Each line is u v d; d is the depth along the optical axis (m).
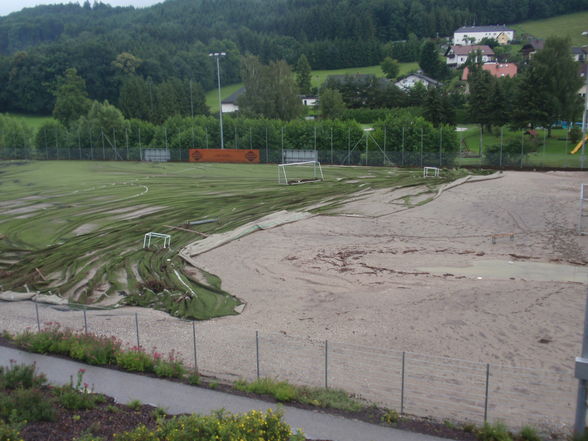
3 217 44.47
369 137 71.94
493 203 42.75
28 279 29.16
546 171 59.28
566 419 14.59
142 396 15.73
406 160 68.50
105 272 29.95
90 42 163.50
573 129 76.06
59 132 91.12
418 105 117.88
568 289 24.09
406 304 23.19
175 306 24.59
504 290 24.11
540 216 38.84
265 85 110.00
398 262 30.20
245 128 81.19
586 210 39.56
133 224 40.69
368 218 40.28
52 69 152.88
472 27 198.12
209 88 179.88
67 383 16.17
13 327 22.19
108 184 59.88
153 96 133.00
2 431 12.51
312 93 152.75
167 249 33.94
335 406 14.98
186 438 12.51
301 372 17.59
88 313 24.06
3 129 93.50
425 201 44.91
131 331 21.61
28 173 72.12
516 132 88.31
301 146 76.06
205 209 44.94
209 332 21.31
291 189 52.59
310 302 24.27
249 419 12.90
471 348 19.06
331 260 30.80
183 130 84.50
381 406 15.30
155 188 56.03
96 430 13.55
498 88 85.88
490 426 13.67
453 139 66.94
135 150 85.31
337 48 182.38
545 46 83.75
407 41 195.75
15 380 15.84
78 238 37.38
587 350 13.14
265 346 19.75
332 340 20.14
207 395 15.76
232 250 33.31
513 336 19.88
